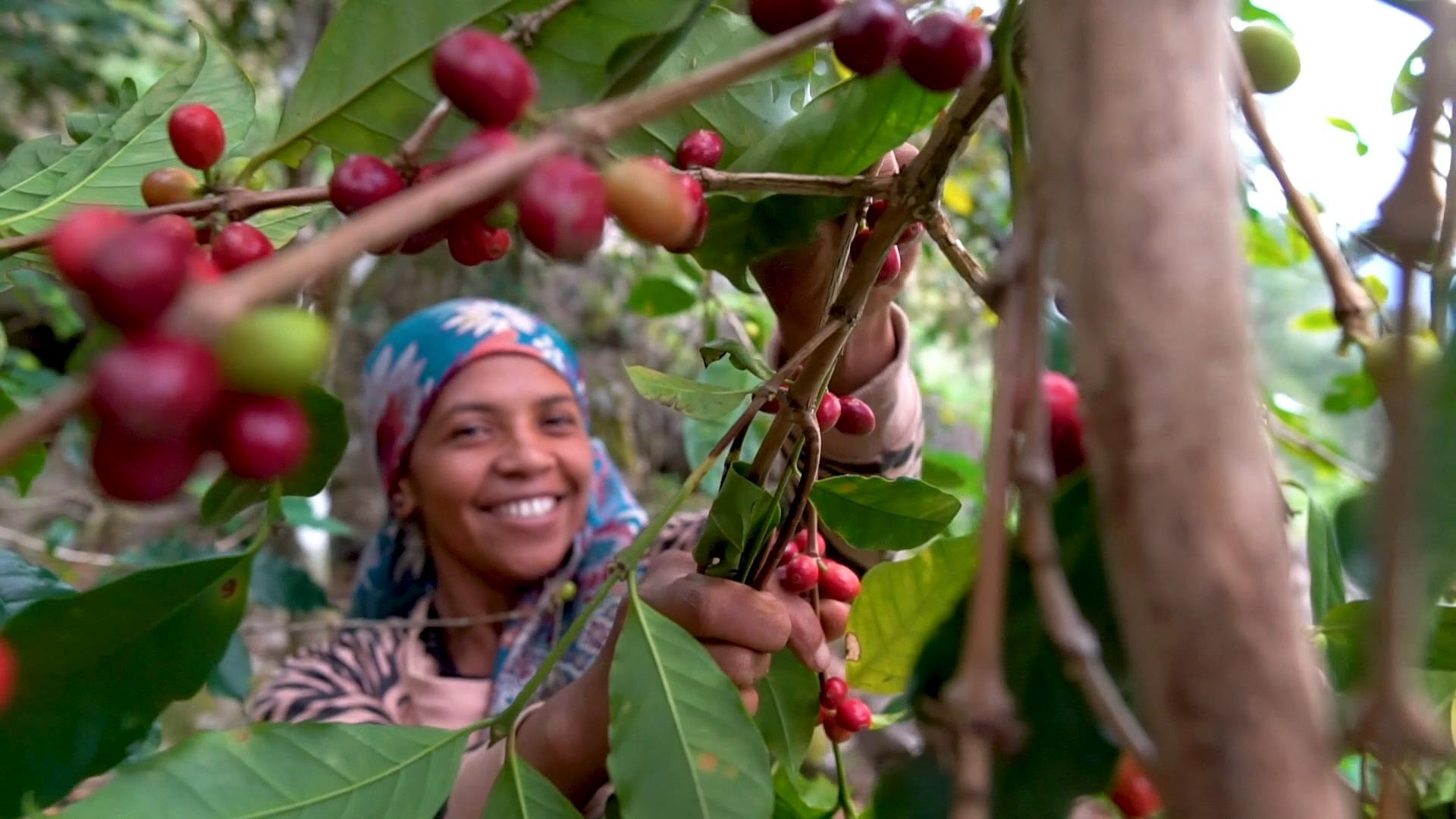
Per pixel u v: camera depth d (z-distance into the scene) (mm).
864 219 699
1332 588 605
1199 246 232
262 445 287
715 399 696
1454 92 330
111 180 666
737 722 518
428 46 520
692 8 486
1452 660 498
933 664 440
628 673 521
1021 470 283
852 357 951
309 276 248
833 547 1034
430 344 1652
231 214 469
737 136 671
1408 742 274
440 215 261
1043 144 260
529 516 1613
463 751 533
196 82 692
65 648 487
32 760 490
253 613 2613
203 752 492
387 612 1776
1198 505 227
